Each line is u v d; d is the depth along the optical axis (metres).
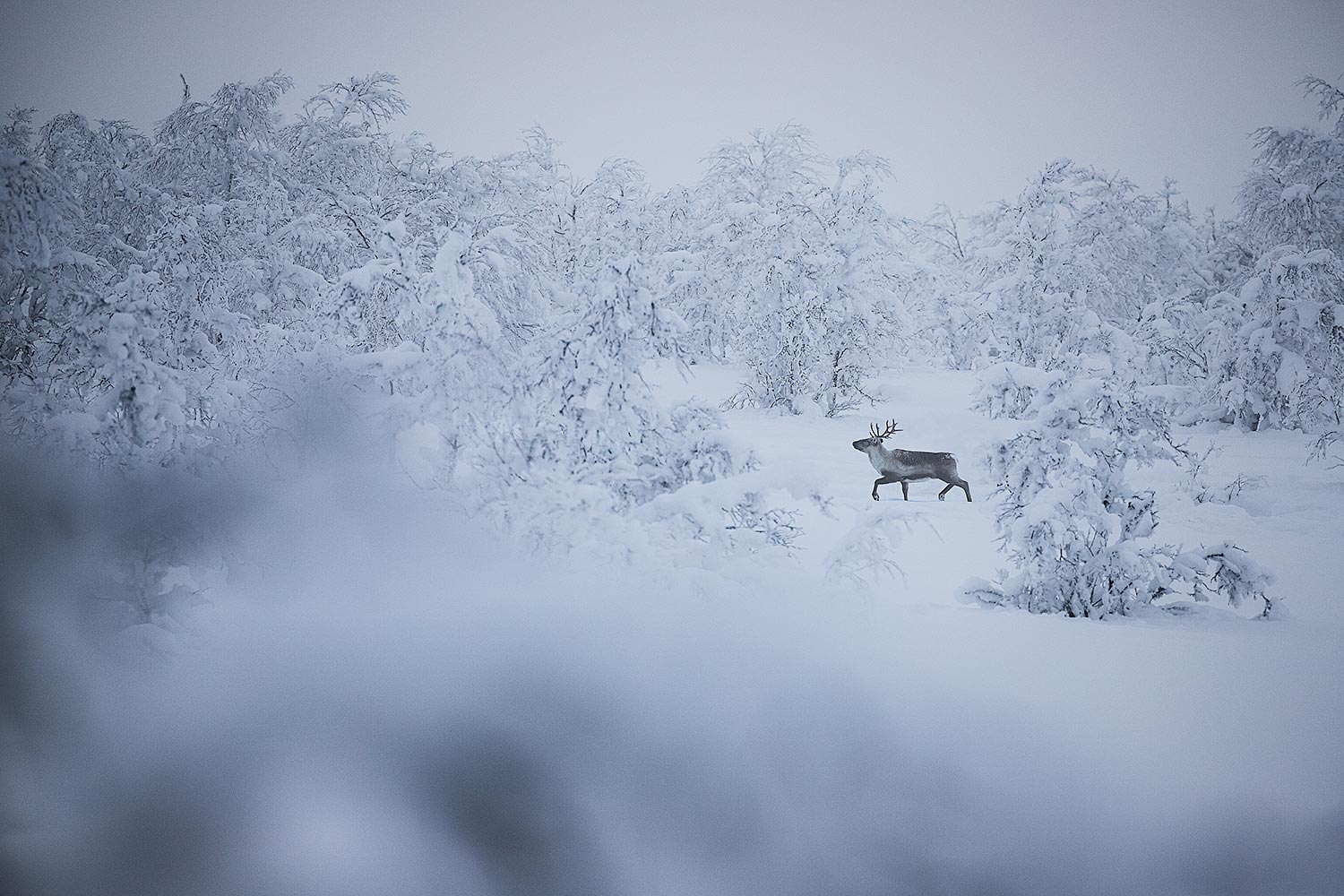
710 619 6.90
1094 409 8.75
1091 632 7.54
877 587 8.88
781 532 7.85
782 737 5.67
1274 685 6.31
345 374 7.89
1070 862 4.75
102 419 7.23
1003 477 8.99
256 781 5.36
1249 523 12.19
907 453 13.89
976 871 4.70
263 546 7.33
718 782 5.41
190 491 7.15
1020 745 5.52
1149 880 4.65
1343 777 5.09
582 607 7.04
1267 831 4.76
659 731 5.77
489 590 7.26
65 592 6.66
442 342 8.04
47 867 4.77
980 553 10.67
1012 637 7.30
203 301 13.12
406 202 17.33
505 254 12.63
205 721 5.84
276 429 7.64
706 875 4.86
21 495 6.94
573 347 7.86
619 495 7.95
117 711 5.86
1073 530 8.27
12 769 5.38
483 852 4.95
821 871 4.87
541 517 7.28
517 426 7.97
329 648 6.60
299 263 17.05
